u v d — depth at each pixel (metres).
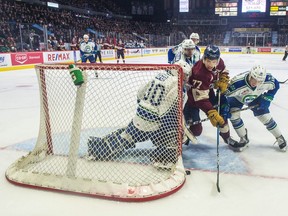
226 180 2.47
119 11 31.50
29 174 2.44
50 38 15.40
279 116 4.72
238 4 32.97
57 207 2.10
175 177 2.37
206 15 33.78
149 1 34.31
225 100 2.96
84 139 3.21
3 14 15.78
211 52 2.42
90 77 2.55
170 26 33.34
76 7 23.92
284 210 2.06
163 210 2.05
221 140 3.49
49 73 2.76
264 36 27.45
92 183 2.27
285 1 31.59
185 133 2.72
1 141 3.51
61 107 3.07
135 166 2.64
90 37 19.89
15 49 12.95
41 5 19.95
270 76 2.94
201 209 2.06
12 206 2.12
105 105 3.92
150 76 2.69
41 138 2.79
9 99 6.39
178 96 2.51
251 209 2.07
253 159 2.91
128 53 20.70
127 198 2.14
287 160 2.90
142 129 2.65
